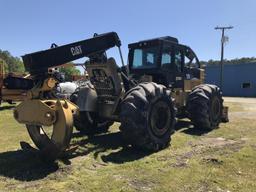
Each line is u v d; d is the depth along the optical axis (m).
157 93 6.55
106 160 5.86
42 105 5.35
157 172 5.18
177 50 9.05
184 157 6.07
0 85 15.80
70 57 6.20
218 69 46.88
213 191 4.47
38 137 5.95
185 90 9.53
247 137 8.18
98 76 7.12
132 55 8.91
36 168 5.30
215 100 9.36
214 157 5.97
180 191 4.45
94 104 7.37
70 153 5.80
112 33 6.90
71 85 13.39
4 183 4.67
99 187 4.53
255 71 43.28
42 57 5.82
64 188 4.50
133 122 6.15
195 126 9.17
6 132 8.53
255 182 4.80
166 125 6.79
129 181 4.77
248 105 21.16
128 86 7.40
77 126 7.96
